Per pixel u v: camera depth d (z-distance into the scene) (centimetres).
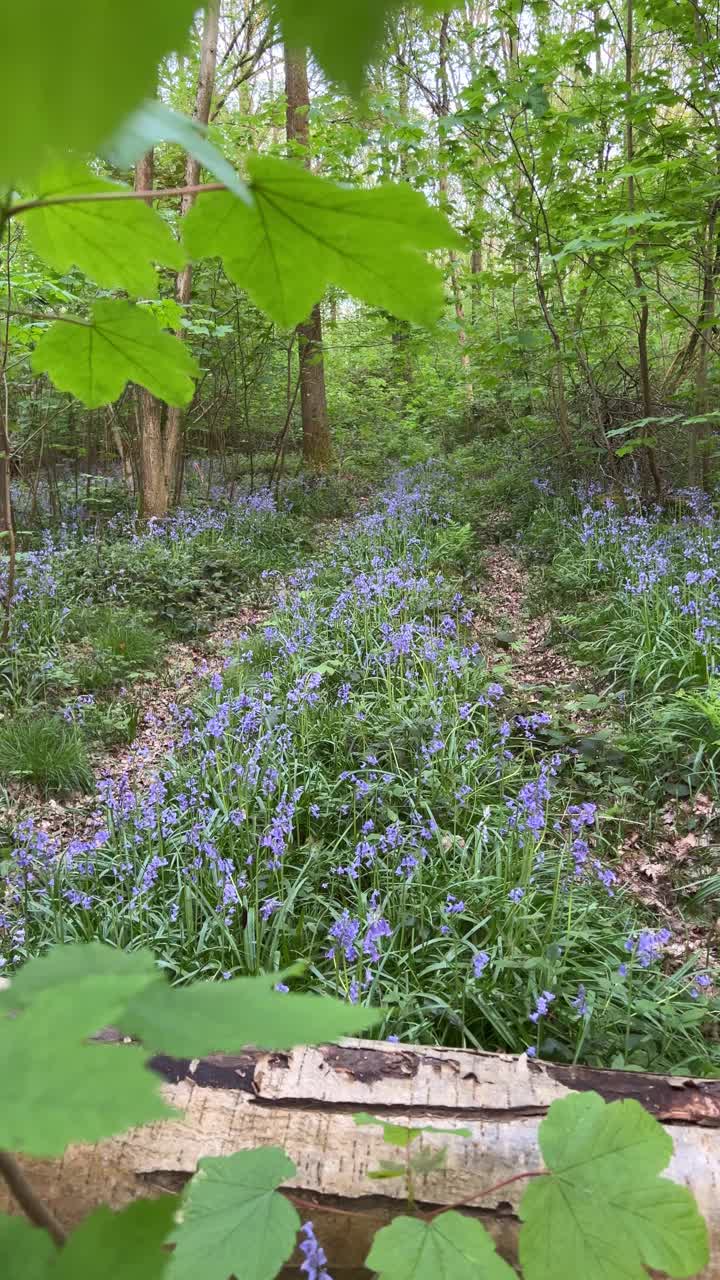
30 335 591
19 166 21
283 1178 88
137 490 1212
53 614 733
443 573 868
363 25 23
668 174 759
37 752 506
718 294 862
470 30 738
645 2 744
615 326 978
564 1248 79
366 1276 146
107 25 21
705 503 930
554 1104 91
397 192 55
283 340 1313
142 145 31
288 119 1089
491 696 548
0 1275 38
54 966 44
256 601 840
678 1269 78
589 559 805
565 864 382
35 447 1188
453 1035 291
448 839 381
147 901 356
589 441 1131
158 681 664
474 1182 146
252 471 1345
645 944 275
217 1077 161
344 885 376
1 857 409
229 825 412
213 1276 78
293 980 315
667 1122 155
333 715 520
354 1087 161
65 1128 28
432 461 1468
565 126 843
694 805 438
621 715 537
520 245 952
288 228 60
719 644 565
